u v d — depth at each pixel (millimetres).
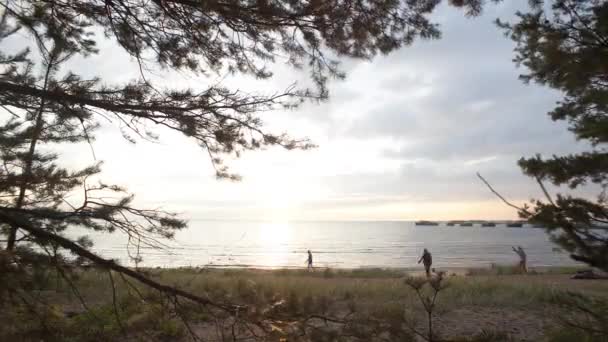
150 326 5723
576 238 3135
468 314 9461
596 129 4191
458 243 125000
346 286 13617
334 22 4527
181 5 4285
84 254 3906
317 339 3764
